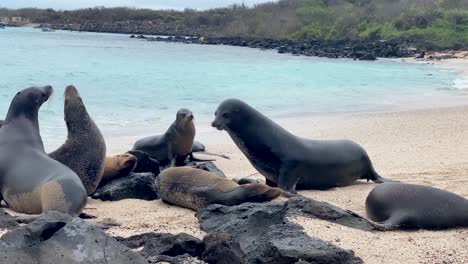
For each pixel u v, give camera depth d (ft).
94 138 32.04
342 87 87.51
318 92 80.79
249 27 270.46
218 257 22.94
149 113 58.34
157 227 27.35
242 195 29.53
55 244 21.30
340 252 23.44
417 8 219.20
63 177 28.48
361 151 34.65
